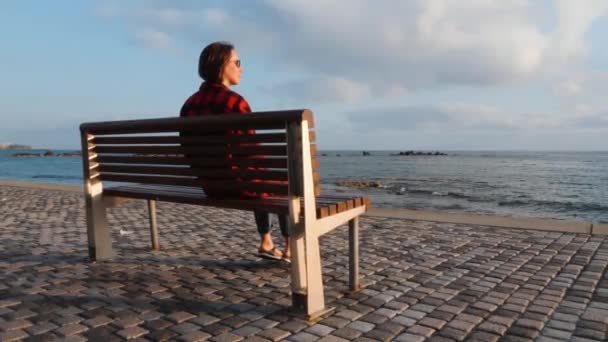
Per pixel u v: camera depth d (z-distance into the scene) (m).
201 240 5.59
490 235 5.74
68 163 89.44
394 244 5.25
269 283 3.71
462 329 2.74
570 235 5.67
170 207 8.64
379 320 2.89
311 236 2.86
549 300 3.27
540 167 72.81
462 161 110.69
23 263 4.37
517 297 3.34
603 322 2.84
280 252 4.51
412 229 6.20
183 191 3.90
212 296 3.37
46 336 2.62
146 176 3.77
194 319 2.89
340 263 4.42
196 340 2.56
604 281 3.75
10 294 3.40
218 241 5.53
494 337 2.62
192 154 3.36
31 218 7.55
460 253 4.79
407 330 2.72
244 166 3.04
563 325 2.80
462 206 20.08
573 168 68.56
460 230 6.10
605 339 2.58
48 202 9.77
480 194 26.22
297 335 2.64
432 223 6.65
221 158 3.16
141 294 3.41
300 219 2.88
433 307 3.13
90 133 4.24
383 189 29.88
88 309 3.08
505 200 22.70
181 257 4.65
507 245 5.16
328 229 3.03
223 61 3.61
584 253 4.73
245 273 4.02
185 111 3.72
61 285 3.64
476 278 3.86
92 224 4.39
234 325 2.79
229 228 6.45
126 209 8.38
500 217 6.98
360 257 4.63
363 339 2.58
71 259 4.54
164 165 3.61
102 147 4.18
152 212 4.97
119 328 2.74
